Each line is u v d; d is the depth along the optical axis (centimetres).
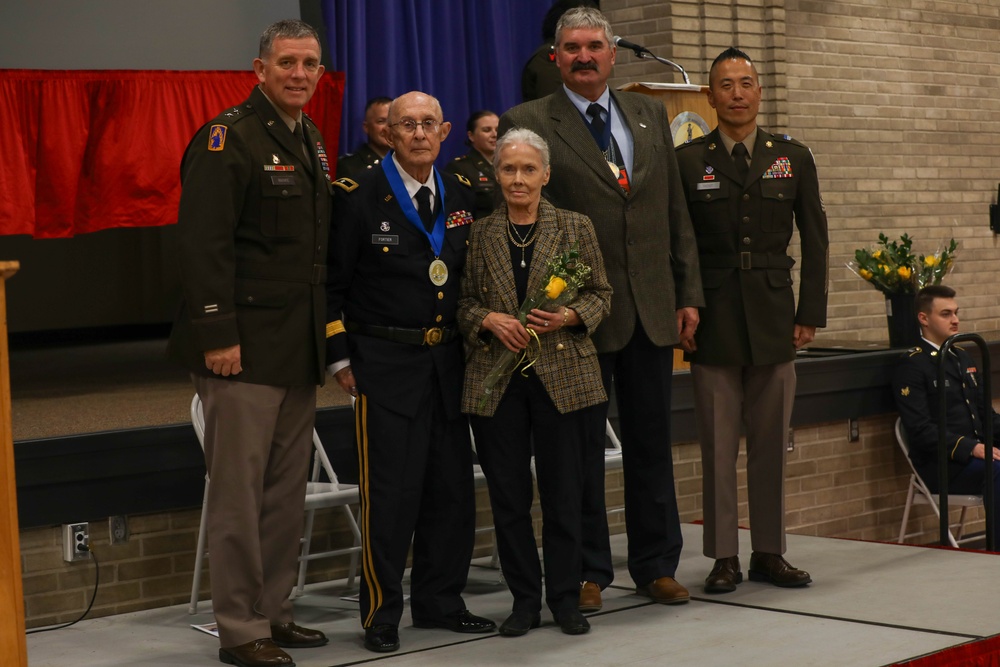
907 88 858
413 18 688
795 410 609
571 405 366
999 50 917
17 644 258
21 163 545
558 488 371
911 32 860
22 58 562
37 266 1046
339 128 639
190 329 346
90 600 414
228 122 345
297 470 365
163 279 1109
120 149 570
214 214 337
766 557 438
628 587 437
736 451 435
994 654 359
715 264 428
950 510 693
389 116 371
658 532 411
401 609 368
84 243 1067
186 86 584
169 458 428
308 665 344
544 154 369
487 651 354
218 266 337
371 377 365
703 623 382
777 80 770
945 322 607
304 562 441
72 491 407
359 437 368
